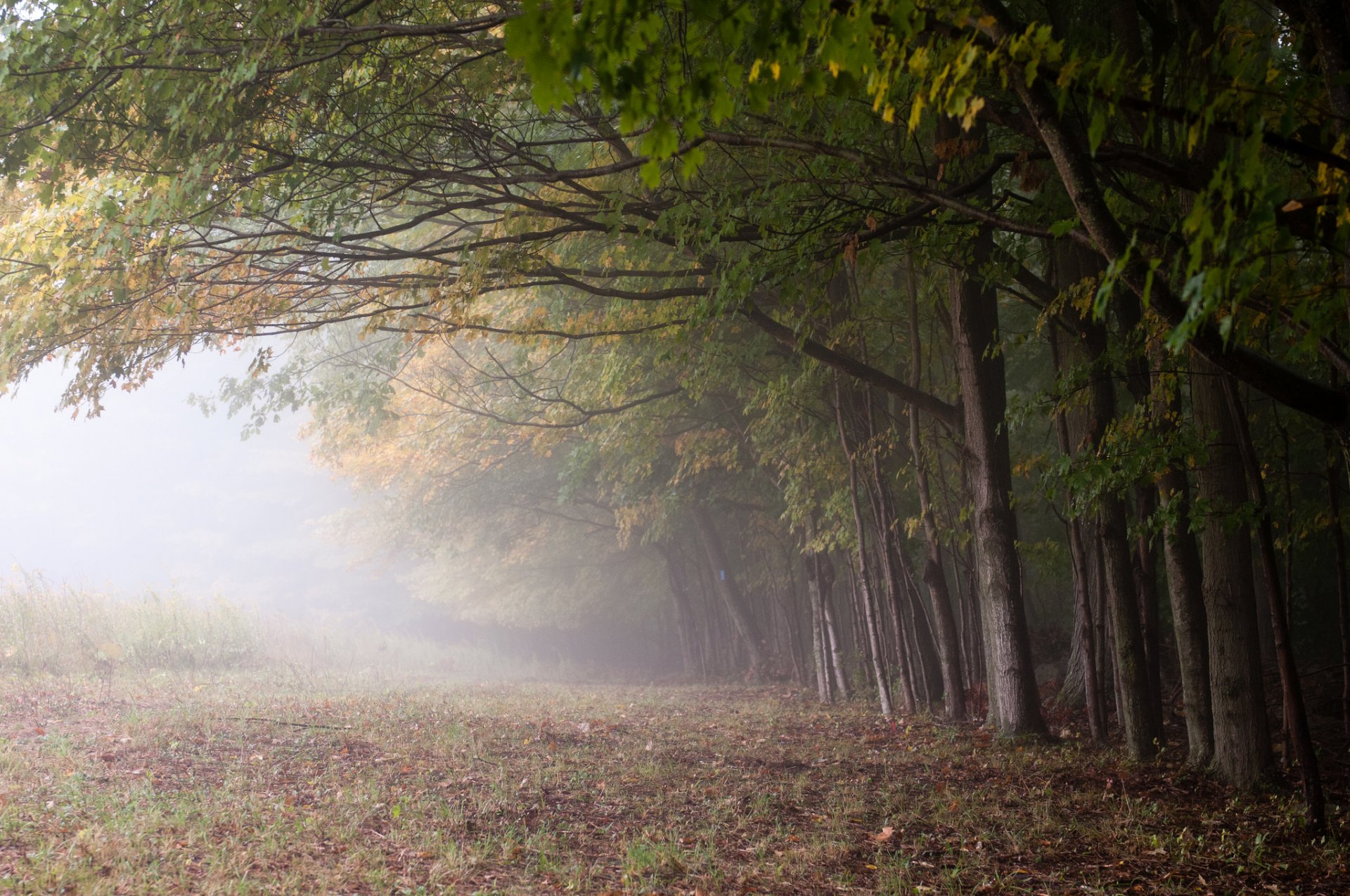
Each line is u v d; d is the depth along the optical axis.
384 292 10.27
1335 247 4.00
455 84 8.36
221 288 9.58
